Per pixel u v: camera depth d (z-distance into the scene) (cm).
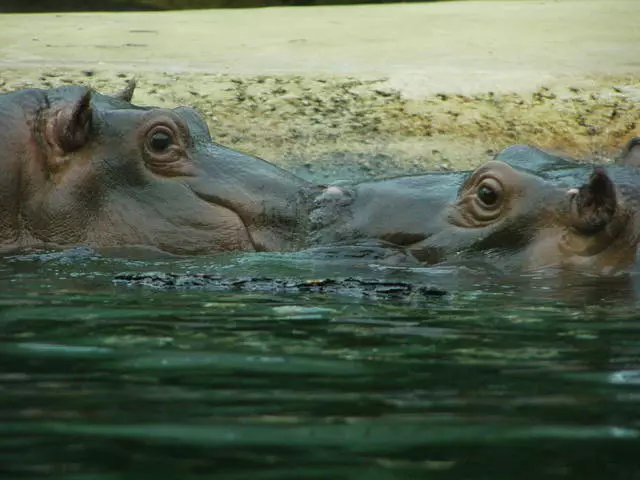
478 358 852
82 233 1447
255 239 1445
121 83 2220
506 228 1339
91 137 1477
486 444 636
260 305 1072
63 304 1073
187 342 900
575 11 3077
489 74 2344
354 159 1995
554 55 2525
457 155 2022
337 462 603
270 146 2034
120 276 1219
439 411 703
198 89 2211
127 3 4866
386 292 1144
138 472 582
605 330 969
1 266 1332
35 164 1454
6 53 2472
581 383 774
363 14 3131
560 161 1457
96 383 766
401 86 2269
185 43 2639
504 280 1246
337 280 1177
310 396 737
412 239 1370
